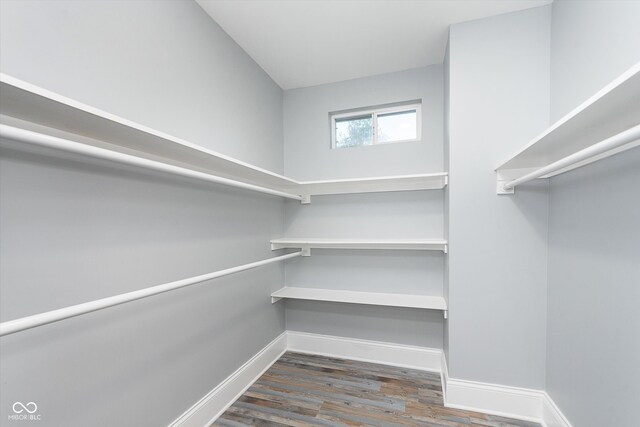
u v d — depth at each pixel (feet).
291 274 8.55
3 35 2.67
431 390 6.28
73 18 3.23
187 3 4.97
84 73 3.34
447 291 6.16
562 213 4.77
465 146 5.73
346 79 8.09
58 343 3.08
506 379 5.52
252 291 6.84
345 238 8.06
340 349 8.01
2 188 2.66
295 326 8.50
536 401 5.34
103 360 3.52
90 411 3.37
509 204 5.49
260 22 5.71
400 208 7.62
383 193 7.76
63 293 3.11
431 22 5.75
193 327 4.98
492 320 5.59
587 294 4.04
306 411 5.57
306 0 5.11
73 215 3.21
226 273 4.59
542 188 5.33
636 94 2.16
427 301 6.93
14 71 2.73
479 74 5.65
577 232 4.31
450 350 5.81
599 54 3.81
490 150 5.59
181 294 4.73
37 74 2.90
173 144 3.67
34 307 2.86
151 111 4.24
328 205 8.23
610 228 3.56
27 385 2.83
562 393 4.70
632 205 3.20
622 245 3.35
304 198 8.35
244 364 6.46
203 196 5.29
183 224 4.80
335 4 5.23
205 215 5.33
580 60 4.28
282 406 5.73
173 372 4.55
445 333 6.65
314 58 7.04
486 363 5.62
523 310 5.44
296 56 6.95
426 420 5.32
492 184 5.57
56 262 3.05
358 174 8.04
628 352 3.23
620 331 3.37
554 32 5.14
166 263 4.44
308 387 6.41
